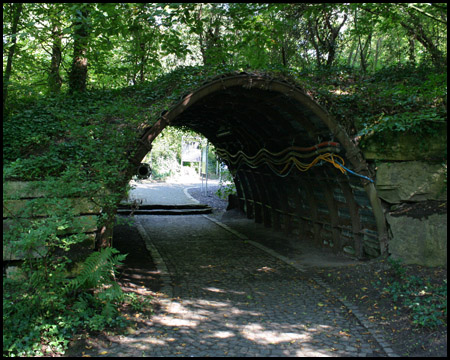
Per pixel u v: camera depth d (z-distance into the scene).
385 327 5.49
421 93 8.66
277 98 8.45
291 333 5.43
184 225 14.86
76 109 8.29
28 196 5.73
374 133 7.98
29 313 5.05
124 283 7.44
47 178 5.78
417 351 4.74
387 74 11.01
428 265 6.96
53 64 10.98
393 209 8.05
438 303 5.69
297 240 11.92
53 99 8.69
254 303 6.67
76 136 6.59
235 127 12.34
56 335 4.96
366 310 6.15
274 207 13.43
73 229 5.90
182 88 7.96
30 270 5.30
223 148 15.56
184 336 5.29
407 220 7.41
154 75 12.92
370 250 8.88
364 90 9.16
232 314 6.15
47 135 7.13
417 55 14.62
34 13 9.11
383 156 8.02
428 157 7.90
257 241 11.96
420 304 5.77
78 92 9.76
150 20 7.30
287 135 10.28
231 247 11.20
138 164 6.95
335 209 9.95
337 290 7.25
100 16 7.16
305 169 9.49
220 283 7.84
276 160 10.91
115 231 13.01
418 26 11.61
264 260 9.72
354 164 8.08
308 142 9.77
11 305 4.97
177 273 8.52
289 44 13.29
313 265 9.03
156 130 7.10
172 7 7.09
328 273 8.20
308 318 5.98
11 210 5.61
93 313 5.62
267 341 5.17
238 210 17.45
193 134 23.48
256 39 8.74
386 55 15.83
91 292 6.11
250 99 9.09
